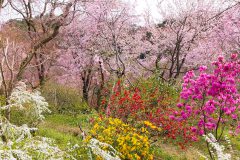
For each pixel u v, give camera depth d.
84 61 22.44
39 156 4.66
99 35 22.33
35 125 11.03
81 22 22.27
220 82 9.20
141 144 9.33
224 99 9.18
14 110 10.19
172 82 18.25
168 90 13.98
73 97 21.81
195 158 12.02
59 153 4.71
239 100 9.23
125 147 8.99
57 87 21.95
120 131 9.47
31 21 20.11
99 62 21.58
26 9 20.02
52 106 19.09
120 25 21.92
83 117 16.89
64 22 20.20
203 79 9.37
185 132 11.72
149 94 12.55
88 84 23.48
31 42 19.17
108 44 22.22
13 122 10.02
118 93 11.82
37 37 20.14
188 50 22.11
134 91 13.30
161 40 22.91
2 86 8.84
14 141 5.07
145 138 9.48
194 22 21.30
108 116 11.43
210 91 9.29
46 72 21.33
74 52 22.83
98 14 21.25
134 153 9.23
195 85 9.53
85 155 7.02
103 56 21.91
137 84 14.38
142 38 25.83
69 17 21.98
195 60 22.48
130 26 24.05
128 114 11.44
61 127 15.15
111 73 20.45
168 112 11.98
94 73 23.44
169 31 22.16
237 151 12.53
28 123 10.30
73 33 22.70
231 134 12.67
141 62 25.12
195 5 21.27
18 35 21.14
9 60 14.64
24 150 4.63
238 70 9.18
